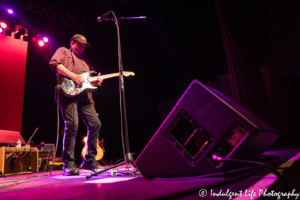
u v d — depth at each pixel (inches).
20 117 216.4
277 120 150.7
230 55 171.9
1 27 213.0
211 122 40.6
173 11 217.5
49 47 249.3
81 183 52.3
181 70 231.1
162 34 232.5
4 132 151.5
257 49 170.9
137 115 275.1
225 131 39.0
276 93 155.3
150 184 40.8
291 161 45.4
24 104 243.0
